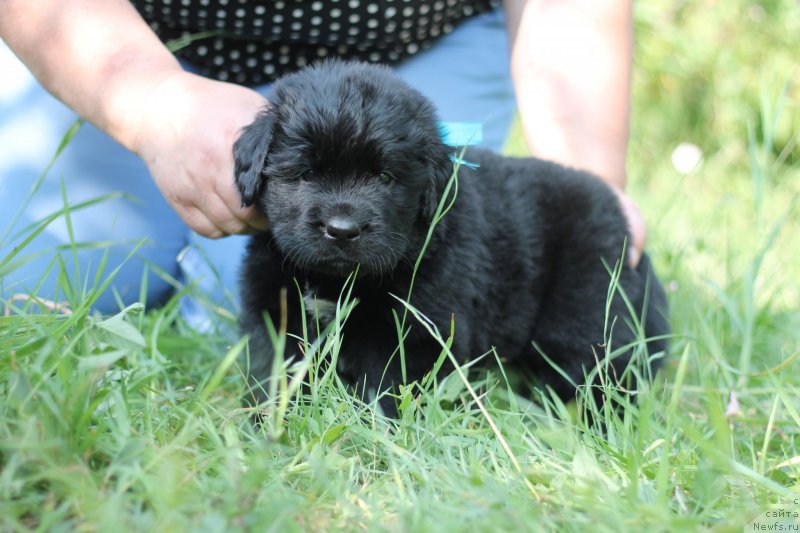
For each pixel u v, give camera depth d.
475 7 4.51
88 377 2.10
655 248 5.01
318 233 2.79
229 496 1.87
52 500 1.87
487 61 4.52
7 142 4.15
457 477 2.13
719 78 8.43
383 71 3.11
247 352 3.10
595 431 2.81
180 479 1.99
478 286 3.15
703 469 2.27
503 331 3.37
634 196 6.88
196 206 2.99
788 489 2.33
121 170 4.23
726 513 2.13
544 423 3.03
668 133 8.63
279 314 3.07
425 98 3.11
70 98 3.12
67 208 2.76
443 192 3.01
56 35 3.11
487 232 3.26
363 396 2.92
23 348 2.18
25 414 1.99
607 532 1.91
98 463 2.10
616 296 3.45
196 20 3.94
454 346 3.00
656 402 2.96
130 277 4.31
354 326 3.03
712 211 5.95
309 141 2.84
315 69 3.08
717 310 4.12
